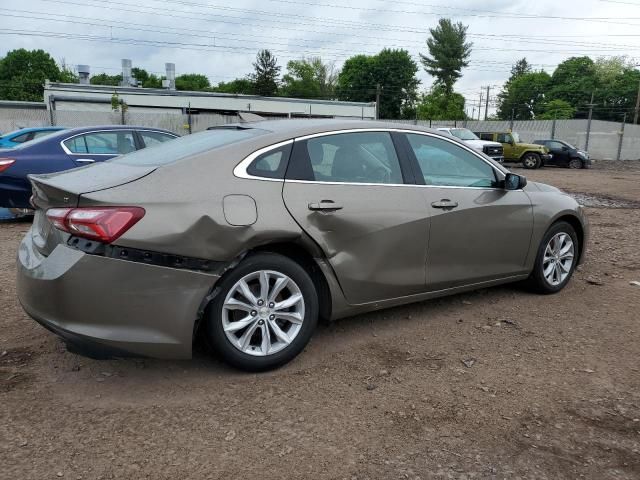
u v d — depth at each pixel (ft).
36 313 9.75
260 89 269.85
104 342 9.39
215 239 9.97
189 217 9.78
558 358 11.98
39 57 248.93
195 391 10.33
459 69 257.14
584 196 45.68
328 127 12.09
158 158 11.19
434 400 10.14
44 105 109.70
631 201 42.16
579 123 120.06
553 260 16.10
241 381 10.73
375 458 8.40
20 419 9.30
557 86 281.54
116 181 9.96
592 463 8.35
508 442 8.86
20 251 10.91
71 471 7.98
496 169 14.69
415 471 8.11
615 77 269.44
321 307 11.98
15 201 24.82
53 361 11.50
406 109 283.59
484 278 14.33
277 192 10.87
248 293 10.61
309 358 11.81
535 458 8.46
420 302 15.43
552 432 9.15
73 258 9.29
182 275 9.77
